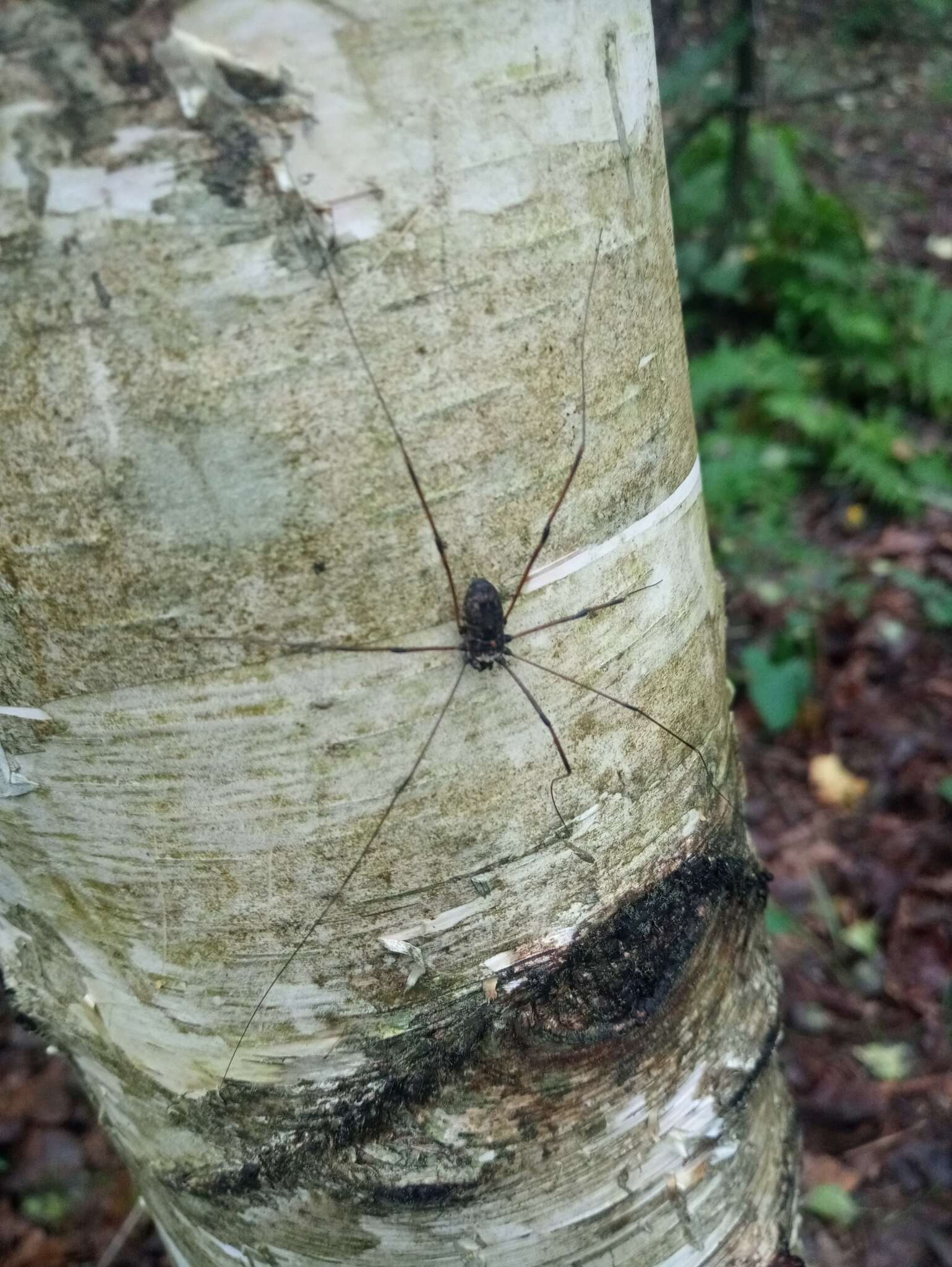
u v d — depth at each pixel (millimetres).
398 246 85
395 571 93
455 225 86
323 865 103
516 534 98
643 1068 122
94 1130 255
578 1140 121
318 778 99
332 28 79
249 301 82
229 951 108
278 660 94
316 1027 111
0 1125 255
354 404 87
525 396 94
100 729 97
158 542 88
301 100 79
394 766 100
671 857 121
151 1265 229
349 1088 114
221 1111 118
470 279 88
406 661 96
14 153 77
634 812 116
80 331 81
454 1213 120
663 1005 121
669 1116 127
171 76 76
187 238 80
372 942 107
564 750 107
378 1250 123
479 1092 115
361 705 97
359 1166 116
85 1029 123
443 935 109
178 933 109
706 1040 130
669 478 113
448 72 83
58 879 110
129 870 106
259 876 104
